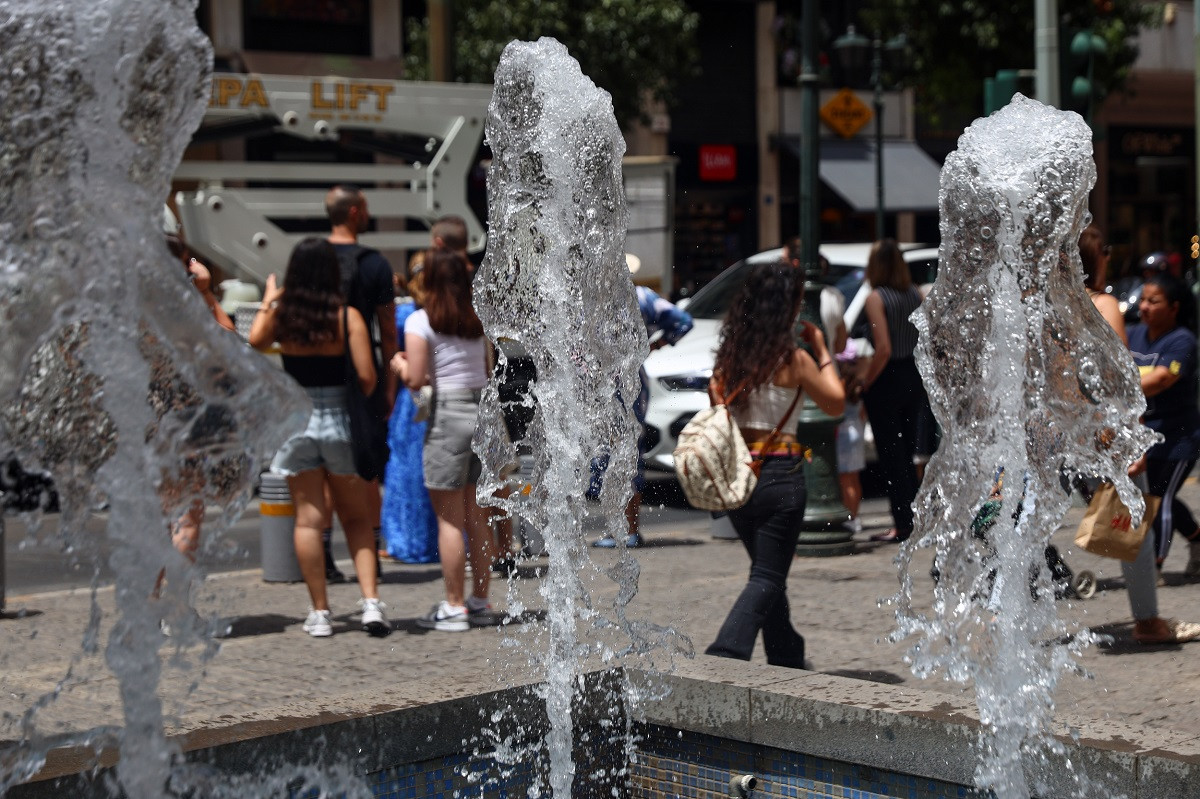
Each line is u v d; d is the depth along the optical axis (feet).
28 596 30.60
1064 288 15.72
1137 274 120.37
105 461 13.17
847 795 13.55
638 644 16.46
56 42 12.44
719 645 20.85
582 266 17.20
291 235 54.08
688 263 117.08
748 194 120.06
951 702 13.50
